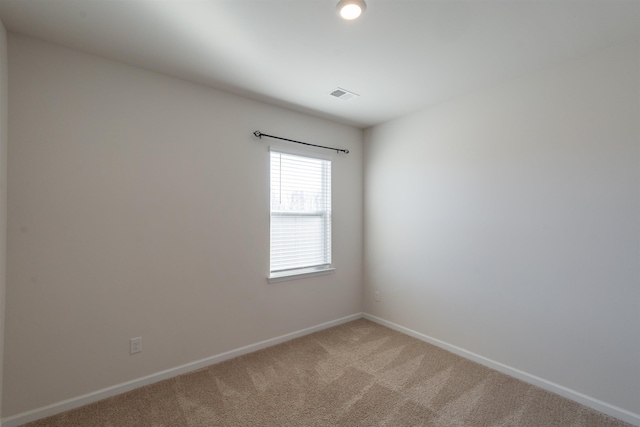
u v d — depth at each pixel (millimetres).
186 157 2463
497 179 2535
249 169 2828
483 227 2629
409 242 3266
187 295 2459
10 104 1812
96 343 2076
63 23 1749
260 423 1854
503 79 2463
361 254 3816
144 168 2268
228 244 2686
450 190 2883
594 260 2037
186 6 1606
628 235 1909
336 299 3547
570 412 1981
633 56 1895
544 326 2262
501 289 2504
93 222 2066
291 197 3174
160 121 2344
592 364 2039
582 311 2086
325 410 1980
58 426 1812
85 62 2055
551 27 1787
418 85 2578
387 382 2312
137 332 2230
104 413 1938
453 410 1987
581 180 2092
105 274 2109
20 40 1850
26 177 1854
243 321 2781
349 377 2381
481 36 1883
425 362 2637
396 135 3416
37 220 1886
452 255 2859
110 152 2133
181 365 2424
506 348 2467
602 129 2006
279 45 1984
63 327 1965
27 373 1855
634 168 1888
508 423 1868
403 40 1929
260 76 2416
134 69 2238
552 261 2225
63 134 1971
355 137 3752
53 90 1944
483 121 2635
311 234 3346
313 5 1599
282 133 3066
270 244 2979
